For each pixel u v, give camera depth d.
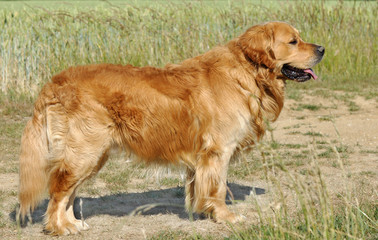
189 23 13.77
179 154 4.75
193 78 4.73
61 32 12.45
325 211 3.81
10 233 4.64
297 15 14.85
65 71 4.70
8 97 11.45
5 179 6.45
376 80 13.27
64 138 4.52
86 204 5.57
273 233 3.93
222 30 13.89
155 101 4.60
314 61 4.86
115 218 5.09
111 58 12.55
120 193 5.93
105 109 4.53
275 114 5.02
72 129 4.49
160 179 6.51
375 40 14.58
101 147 4.58
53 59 12.22
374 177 6.16
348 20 14.73
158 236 4.47
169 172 5.06
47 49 12.34
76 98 4.50
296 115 10.33
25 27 12.95
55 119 4.50
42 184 4.59
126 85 4.59
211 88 4.70
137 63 12.69
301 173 6.26
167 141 4.69
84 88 4.53
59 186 4.56
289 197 5.42
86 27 12.92
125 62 12.60
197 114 4.63
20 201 4.57
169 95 4.62
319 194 3.76
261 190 5.94
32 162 4.54
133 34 12.96
